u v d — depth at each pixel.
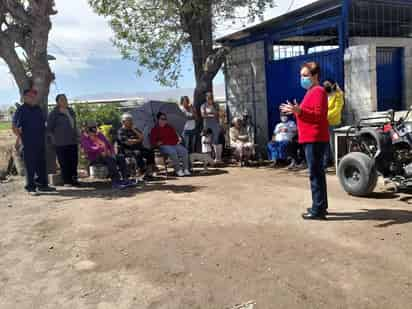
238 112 12.22
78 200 7.06
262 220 5.41
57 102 8.24
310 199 6.43
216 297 3.48
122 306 3.44
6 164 10.26
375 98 8.53
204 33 11.48
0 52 9.38
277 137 9.68
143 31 10.70
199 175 8.99
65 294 3.70
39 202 7.06
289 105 5.07
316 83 5.09
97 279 3.95
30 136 7.63
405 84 9.30
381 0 9.15
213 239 4.78
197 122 11.40
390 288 3.47
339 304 3.27
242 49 11.77
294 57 10.31
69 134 8.30
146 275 3.96
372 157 6.44
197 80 11.78
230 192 7.12
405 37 10.20
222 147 10.69
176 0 10.34
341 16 9.01
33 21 9.08
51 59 9.65
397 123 6.43
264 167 9.70
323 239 4.61
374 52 8.45
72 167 8.45
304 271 3.85
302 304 3.30
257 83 11.40
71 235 5.23
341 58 9.12
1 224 5.87
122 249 4.64
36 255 4.64
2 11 9.20
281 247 4.44
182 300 3.46
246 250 4.40
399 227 4.89
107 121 12.09
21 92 9.50
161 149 8.97
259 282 3.69
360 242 4.48
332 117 8.24
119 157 8.14
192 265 4.12
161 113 9.01
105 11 10.02
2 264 4.43
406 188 6.56
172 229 5.20
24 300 3.63
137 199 6.89
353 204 6.00
